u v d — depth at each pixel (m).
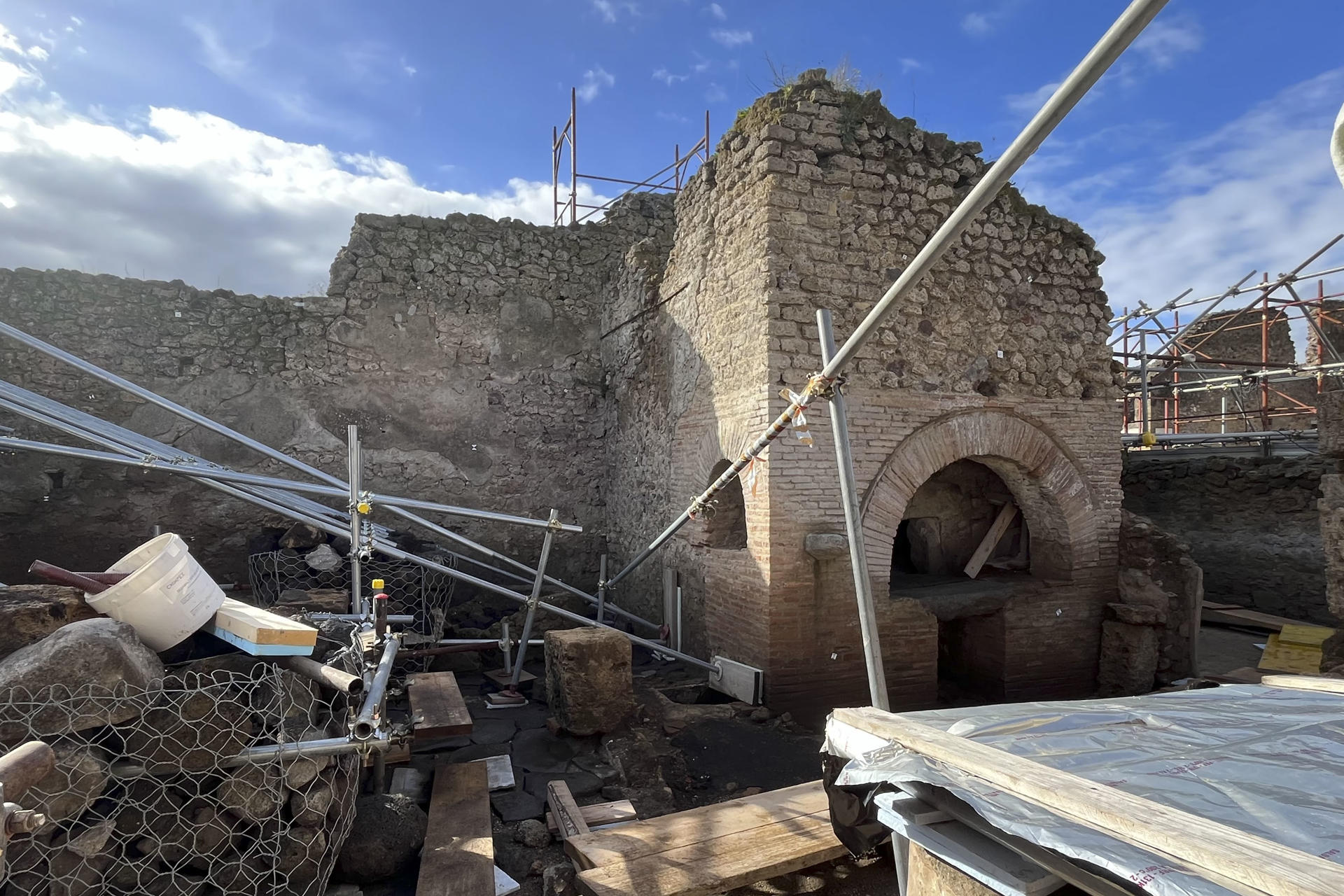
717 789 5.45
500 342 11.72
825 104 7.32
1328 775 2.02
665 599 9.18
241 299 10.60
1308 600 10.36
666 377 9.59
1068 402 8.34
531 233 11.98
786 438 6.93
